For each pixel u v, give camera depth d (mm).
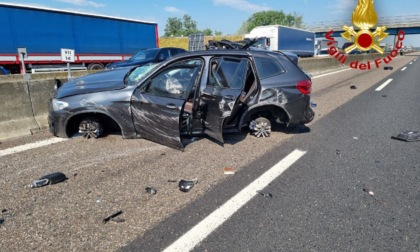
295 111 4961
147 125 4484
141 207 2873
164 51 12023
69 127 4684
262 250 2270
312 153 4402
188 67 4477
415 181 3432
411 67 24109
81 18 15930
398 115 6879
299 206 2902
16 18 13172
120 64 11359
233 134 5352
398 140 5016
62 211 2773
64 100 4453
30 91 5340
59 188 3211
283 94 4848
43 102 5570
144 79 4453
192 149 4492
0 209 2783
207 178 3525
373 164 3959
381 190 3223
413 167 3838
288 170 3777
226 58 4641
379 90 10969
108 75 5145
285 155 4309
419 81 13766
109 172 3633
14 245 2285
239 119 4949
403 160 4090
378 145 4750
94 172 3619
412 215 2730
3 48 12844
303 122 5094
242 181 3457
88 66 16875
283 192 3193
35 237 2387
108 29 17531
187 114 4637
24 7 13375
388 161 4059
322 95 9984
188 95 4316
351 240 2385
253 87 4914
